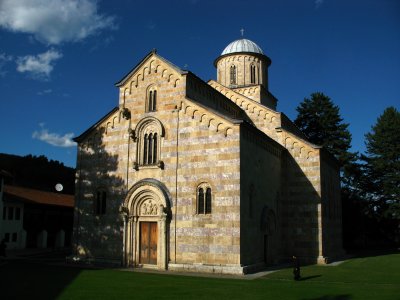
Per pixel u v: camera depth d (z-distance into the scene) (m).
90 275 28.14
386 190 62.97
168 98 35.22
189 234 31.94
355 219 62.84
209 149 32.56
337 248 47.91
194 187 32.50
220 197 31.33
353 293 21.50
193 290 22.03
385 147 65.50
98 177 37.50
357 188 66.31
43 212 62.41
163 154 34.44
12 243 55.72
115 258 35.06
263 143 36.69
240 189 30.91
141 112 36.38
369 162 66.88
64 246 64.50
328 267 34.91
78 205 38.03
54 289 22.28
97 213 36.97
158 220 33.28
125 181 35.97
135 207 34.75
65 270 31.09
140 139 36.12
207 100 38.47
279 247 38.97
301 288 23.09
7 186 62.78
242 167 31.75
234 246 30.14
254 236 33.03
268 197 36.94
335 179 49.78
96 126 38.44
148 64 36.81
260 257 33.97
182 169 33.31
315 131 64.25
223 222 30.83
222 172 31.64
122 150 36.72
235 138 31.67
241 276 28.44
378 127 66.62
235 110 44.72
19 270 30.94
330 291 22.12
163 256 32.19
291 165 41.25
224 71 52.72
